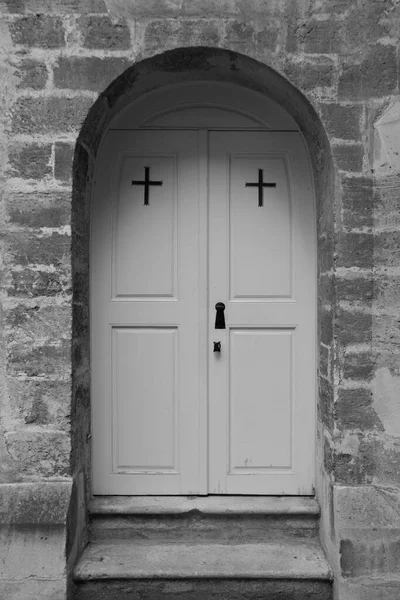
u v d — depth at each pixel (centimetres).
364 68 195
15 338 193
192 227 226
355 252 194
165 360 227
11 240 192
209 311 227
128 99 218
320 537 215
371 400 196
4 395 193
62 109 192
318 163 214
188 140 227
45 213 192
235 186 227
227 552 209
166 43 193
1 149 192
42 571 187
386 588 188
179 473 227
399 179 191
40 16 192
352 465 195
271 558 204
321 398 215
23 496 190
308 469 226
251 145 226
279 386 227
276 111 225
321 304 215
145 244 227
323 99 195
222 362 227
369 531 189
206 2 193
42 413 193
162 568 197
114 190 225
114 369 226
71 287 193
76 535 200
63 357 193
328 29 195
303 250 226
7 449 193
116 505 218
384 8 193
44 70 192
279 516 219
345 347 195
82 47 192
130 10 193
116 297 226
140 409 227
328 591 198
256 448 228
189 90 225
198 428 227
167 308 227
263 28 194
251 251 227
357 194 194
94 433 225
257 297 227
